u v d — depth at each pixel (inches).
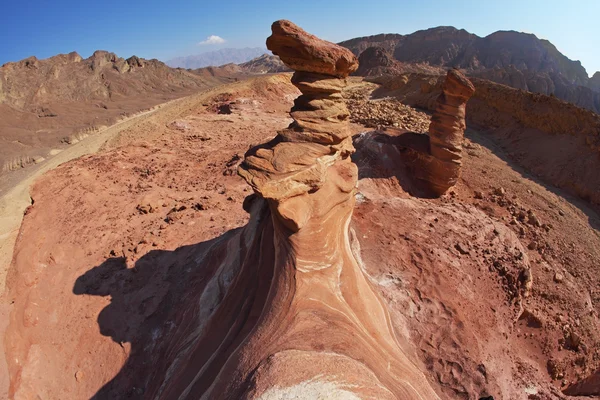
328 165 317.7
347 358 224.1
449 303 366.6
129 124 1366.9
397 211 506.9
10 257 561.9
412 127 1026.1
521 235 617.0
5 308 452.1
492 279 425.4
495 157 916.6
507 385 323.6
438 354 322.0
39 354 398.9
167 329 401.1
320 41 295.1
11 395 364.8
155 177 773.9
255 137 1066.1
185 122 1188.5
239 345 259.6
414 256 415.2
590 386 407.5
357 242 419.8
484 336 355.6
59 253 530.9
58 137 1734.7
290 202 286.7
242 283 336.8
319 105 311.9
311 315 254.8
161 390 314.8
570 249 610.5
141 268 484.1
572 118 892.0
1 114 2009.1
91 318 426.0
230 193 685.3
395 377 239.5
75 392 366.9
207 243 518.3
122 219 606.2
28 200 902.4
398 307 352.8
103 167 809.5
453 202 640.4
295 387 200.1
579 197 781.9
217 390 228.2
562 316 462.3
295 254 283.6
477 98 1186.0
